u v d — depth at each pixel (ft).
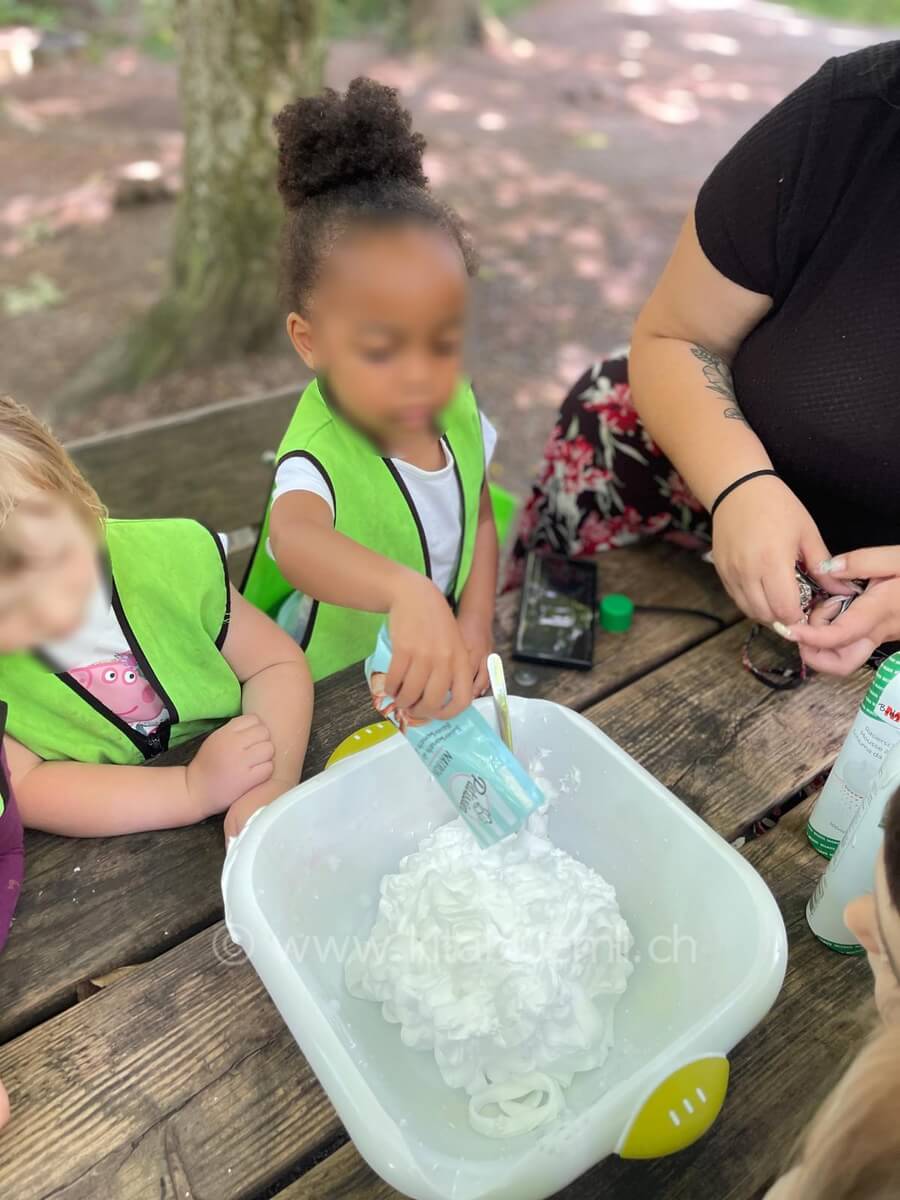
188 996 2.45
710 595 3.99
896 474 3.52
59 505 2.76
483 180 16.01
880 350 3.36
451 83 20.80
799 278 3.54
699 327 3.86
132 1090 2.27
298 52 9.23
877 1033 1.79
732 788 3.10
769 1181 2.17
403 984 2.27
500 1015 2.17
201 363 10.54
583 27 26.32
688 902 2.44
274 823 2.40
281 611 4.29
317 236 2.25
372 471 3.36
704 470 3.50
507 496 4.97
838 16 28.81
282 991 2.01
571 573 4.02
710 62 23.67
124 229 13.53
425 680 2.23
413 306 2.06
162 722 3.33
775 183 3.39
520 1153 1.88
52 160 15.38
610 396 4.56
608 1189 2.15
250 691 3.34
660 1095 1.87
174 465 5.96
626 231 14.61
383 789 2.62
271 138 9.55
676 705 3.38
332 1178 2.14
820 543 3.26
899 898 1.79
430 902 2.35
